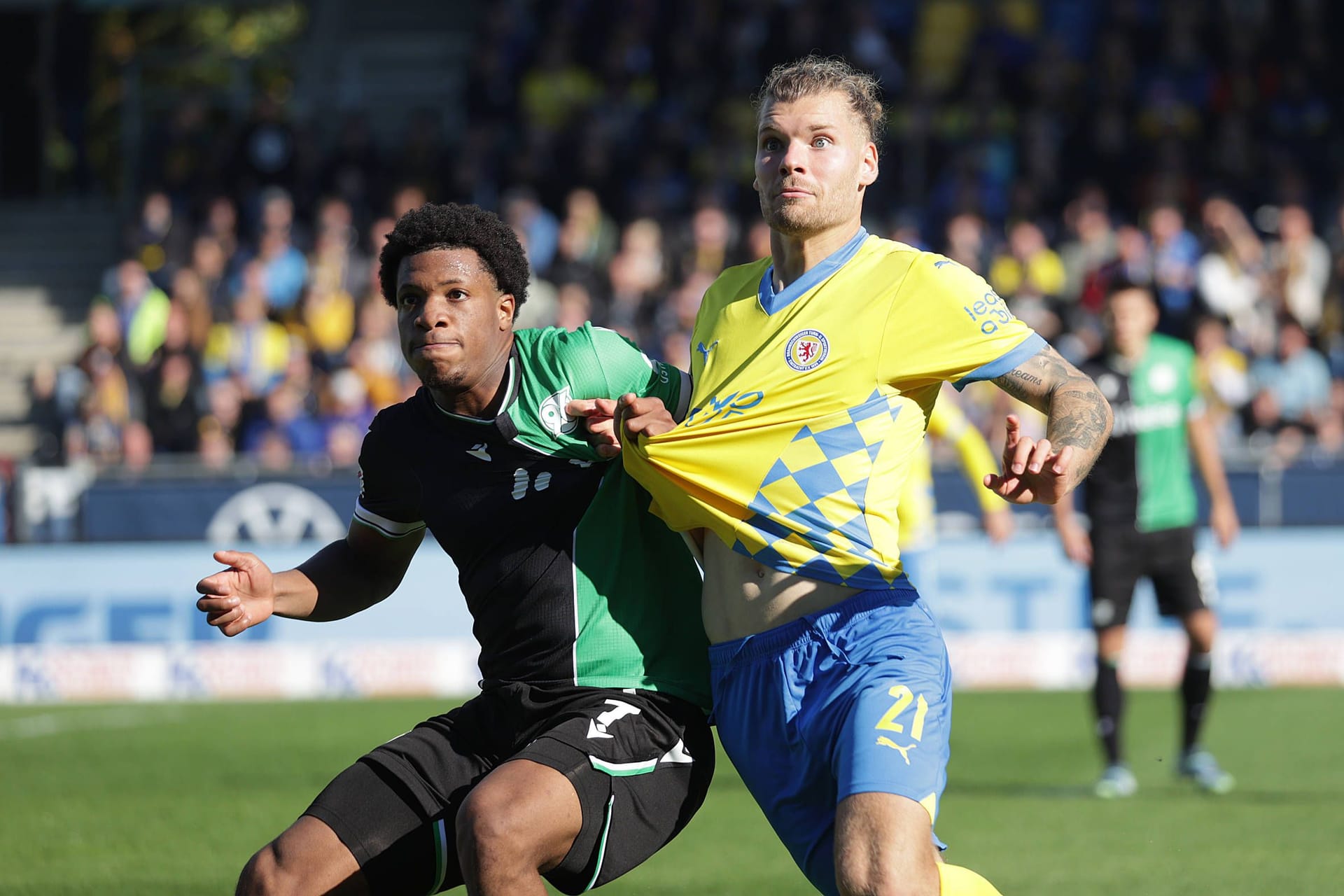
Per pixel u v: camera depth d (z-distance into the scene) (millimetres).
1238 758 19359
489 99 41281
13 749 21109
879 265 8656
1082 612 26578
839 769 7875
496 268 8812
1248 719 22438
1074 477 7980
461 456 8844
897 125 38156
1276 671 26375
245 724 23328
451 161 39688
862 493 8367
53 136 47312
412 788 8508
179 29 51344
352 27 48688
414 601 27312
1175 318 31922
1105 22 39906
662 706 8641
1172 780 18078
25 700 27359
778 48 39875
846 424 8391
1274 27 39406
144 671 27500
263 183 39938
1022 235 34438
